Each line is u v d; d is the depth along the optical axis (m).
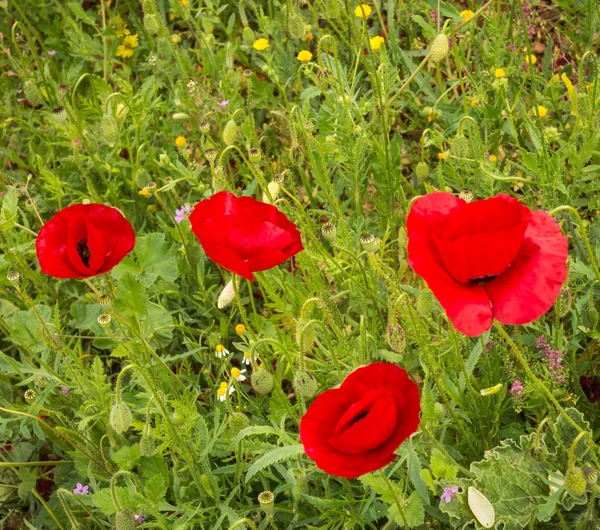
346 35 0.87
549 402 0.56
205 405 0.70
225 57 0.88
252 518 0.57
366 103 0.69
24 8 1.02
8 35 1.02
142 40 0.99
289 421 0.62
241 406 0.63
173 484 0.58
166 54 0.85
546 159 0.61
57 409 0.67
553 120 0.77
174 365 0.74
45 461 0.68
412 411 0.39
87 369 0.66
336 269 0.61
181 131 0.85
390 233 0.75
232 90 0.83
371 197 0.74
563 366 0.59
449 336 0.53
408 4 0.86
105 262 0.53
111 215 0.53
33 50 0.90
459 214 0.38
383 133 0.69
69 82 0.91
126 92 0.79
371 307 0.67
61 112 0.72
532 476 0.50
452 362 0.57
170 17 0.99
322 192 0.76
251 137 0.74
